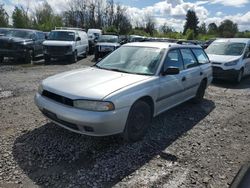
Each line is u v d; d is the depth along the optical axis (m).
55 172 3.57
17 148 4.14
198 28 91.88
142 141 4.61
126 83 4.35
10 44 14.09
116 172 3.63
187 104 7.20
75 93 4.00
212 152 4.40
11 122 5.18
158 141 4.68
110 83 4.30
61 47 15.40
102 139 4.56
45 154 4.00
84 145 4.33
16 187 3.24
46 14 56.59
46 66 13.68
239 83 11.06
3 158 3.83
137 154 4.15
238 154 4.39
